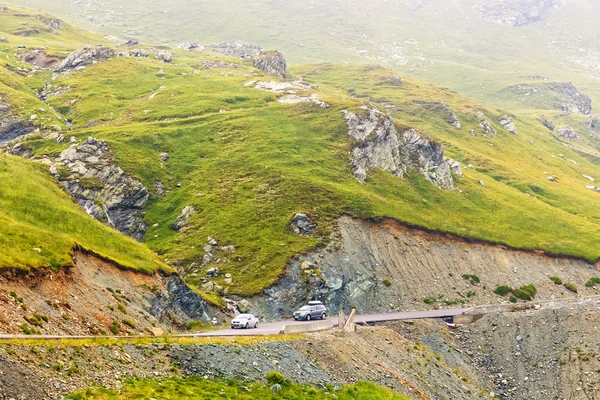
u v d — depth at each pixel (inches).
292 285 3243.1
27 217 2100.1
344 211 4158.5
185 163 4933.6
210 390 1316.4
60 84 7199.8
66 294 1552.7
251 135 5447.8
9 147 4960.6
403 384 2161.7
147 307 2000.5
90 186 4136.3
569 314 3240.7
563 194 7470.5
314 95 7066.9
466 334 3161.9
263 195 4249.5
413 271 3870.6
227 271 3361.2
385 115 5910.4
